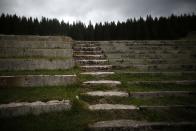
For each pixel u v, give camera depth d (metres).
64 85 5.24
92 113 3.82
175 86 5.42
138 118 3.68
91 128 3.23
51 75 5.23
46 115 3.70
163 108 4.08
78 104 4.09
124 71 6.59
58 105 3.89
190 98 4.70
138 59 7.75
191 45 10.11
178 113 3.93
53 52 7.48
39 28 32.84
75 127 3.24
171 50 9.20
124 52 9.00
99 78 5.93
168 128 3.38
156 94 4.83
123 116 3.75
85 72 6.28
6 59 5.95
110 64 7.38
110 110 3.96
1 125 3.26
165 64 7.41
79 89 5.05
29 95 4.34
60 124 3.32
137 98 4.70
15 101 3.96
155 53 8.98
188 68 7.29
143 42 10.38
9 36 8.16
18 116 3.65
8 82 4.89
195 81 5.59
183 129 3.39
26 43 8.02
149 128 3.34
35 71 5.91
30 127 3.20
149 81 5.53
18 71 5.78
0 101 3.91
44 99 4.11
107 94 4.68
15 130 3.09
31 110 3.76
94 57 7.97
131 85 5.41
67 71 6.15
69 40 9.23
